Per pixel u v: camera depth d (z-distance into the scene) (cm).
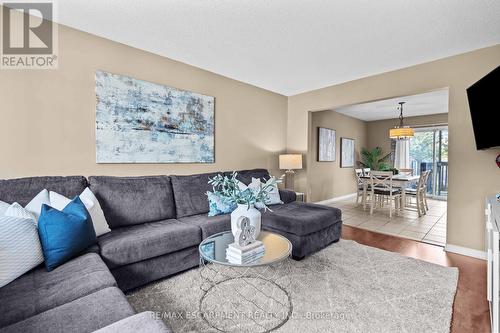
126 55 277
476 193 282
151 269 204
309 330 155
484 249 275
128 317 97
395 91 349
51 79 231
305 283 213
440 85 308
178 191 285
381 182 480
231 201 218
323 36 259
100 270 146
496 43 269
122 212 236
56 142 234
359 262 256
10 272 131
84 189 224
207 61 324
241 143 405
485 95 225
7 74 212
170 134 312
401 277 225
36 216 173
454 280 220
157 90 298
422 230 380
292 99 485
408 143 715
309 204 344
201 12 218
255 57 312
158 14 221
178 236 219
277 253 181
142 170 291
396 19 226
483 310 178
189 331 154
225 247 196
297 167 429
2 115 210
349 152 693
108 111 263
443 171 682
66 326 97
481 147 250
